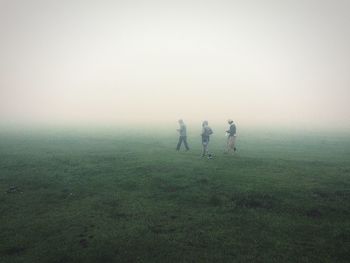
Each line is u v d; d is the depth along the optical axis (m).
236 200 13.67
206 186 15.67
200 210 12.59
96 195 14.86
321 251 9.00
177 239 9.88
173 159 23.41
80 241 9.80
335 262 8.37
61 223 11.35
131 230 10.59
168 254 8.95
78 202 13.82
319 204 12.93
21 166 21.50
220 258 8.66
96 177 18.22
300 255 8.77
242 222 11.27
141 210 12.59
